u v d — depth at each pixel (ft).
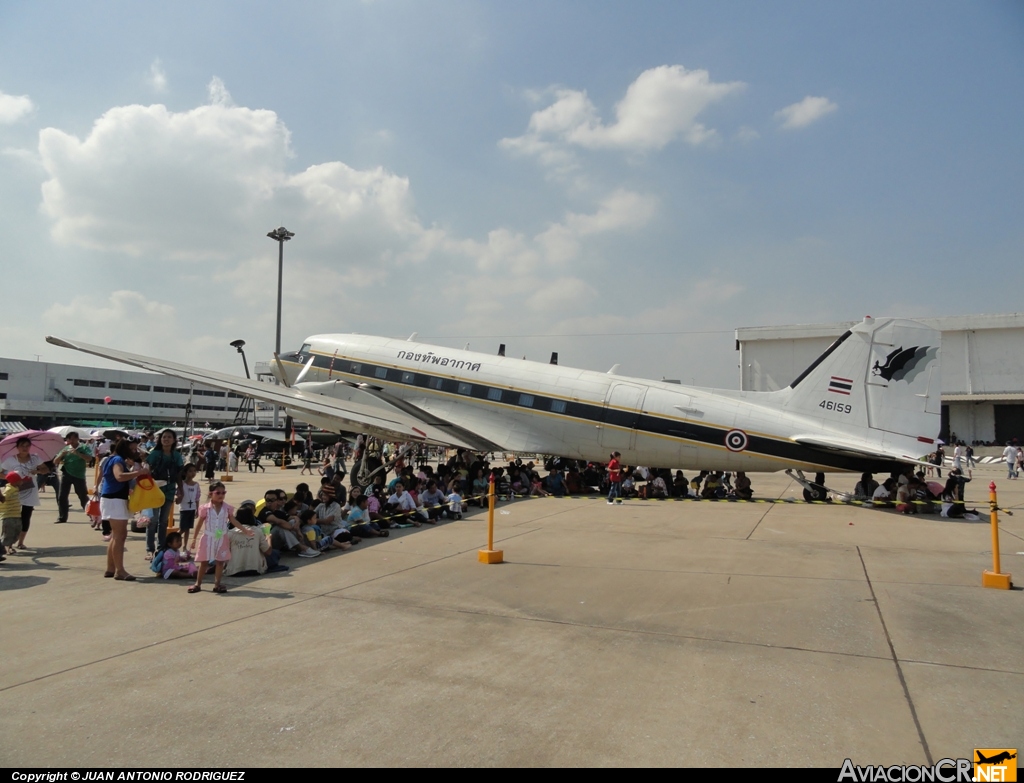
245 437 139.44
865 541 37.32
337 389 70.08
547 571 29.53
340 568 30.25
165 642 19.56
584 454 63.67
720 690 16.17
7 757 12.64
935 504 49.37
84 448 45.80
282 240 122.52
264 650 18.90
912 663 18.01
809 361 165.89
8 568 30.25
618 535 39.50
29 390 271.49
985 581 26.61
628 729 14.03
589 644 19.65
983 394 152.87
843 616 22.47
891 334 54.39
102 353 49.96
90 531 40.86
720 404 59.11
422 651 18.94
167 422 312.29
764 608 23.50
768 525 43.62
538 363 67.82
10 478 33.12
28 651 18.69
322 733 13.74
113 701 15.26
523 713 14.80
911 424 53.36
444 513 47.14
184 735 13.60
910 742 13.47
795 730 13.99
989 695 15.84
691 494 63.72
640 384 62.54
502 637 20.27
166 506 32.12
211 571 28.32
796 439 54.95
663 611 23.16
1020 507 55.83
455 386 69.31
